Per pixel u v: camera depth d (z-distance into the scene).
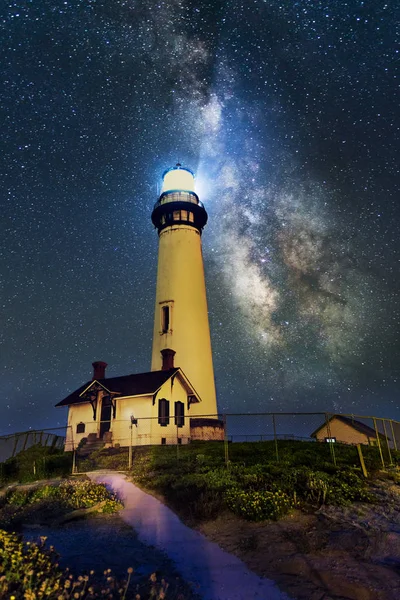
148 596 5.55
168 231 35.09
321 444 20.83
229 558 7.11
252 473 12.48
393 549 7.14
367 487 12.31
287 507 9.43
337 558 6.78
